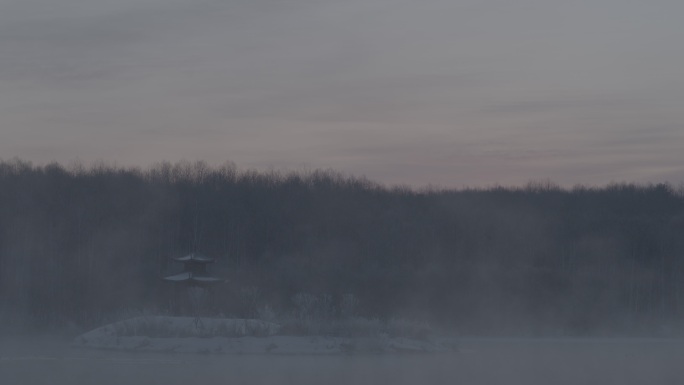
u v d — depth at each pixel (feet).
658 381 70.85
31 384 63.62
